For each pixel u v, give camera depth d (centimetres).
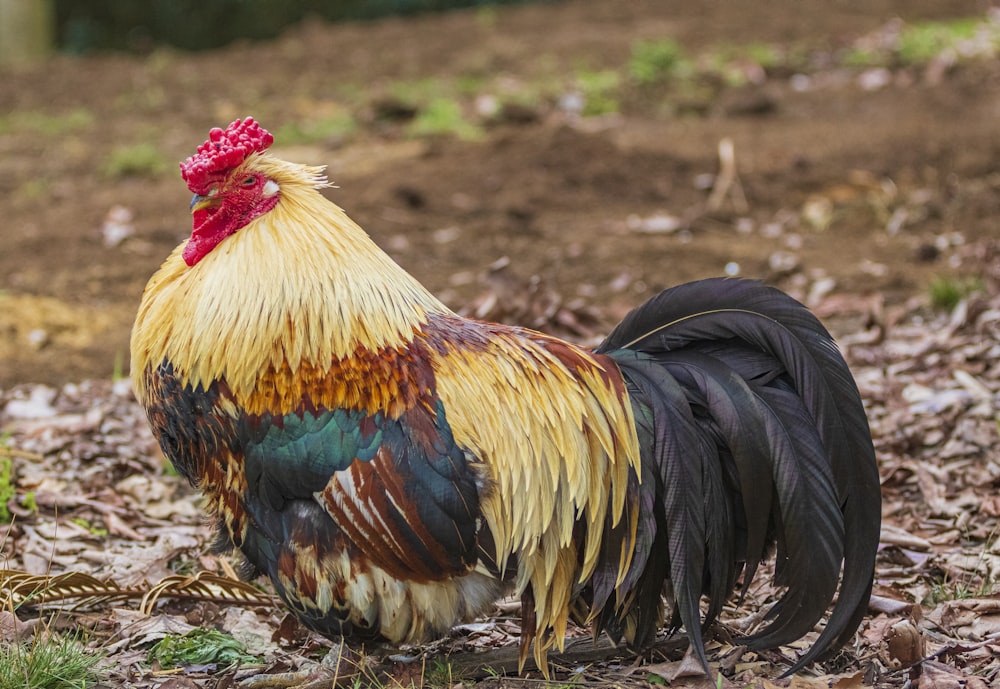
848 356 1063
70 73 2639
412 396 557
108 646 666
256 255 563
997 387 973
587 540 580
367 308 564
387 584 561
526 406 573
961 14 2897
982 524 796
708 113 2150
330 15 3541
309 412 551
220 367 558
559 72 2425
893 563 761
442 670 630
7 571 689
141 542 812
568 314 1101
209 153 564
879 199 1571
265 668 655
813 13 2938
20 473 893
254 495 569
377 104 2108
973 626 666
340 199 1634
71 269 1409
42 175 1850
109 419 1005
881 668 624
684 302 604
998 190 1575
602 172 1739
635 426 581
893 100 2134
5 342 1207
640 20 2941
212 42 3591
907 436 899
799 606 551
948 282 1199
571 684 615
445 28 2961
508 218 1588
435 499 545
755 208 1611
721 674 618
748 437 559
